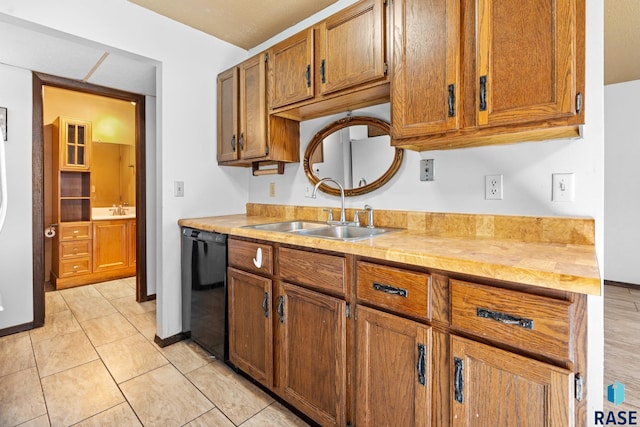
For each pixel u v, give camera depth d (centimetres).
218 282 197
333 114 211
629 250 376
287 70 196
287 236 151
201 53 243
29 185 255
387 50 149
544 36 105
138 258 317
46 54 229
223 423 151
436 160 166
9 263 246
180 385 180
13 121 248
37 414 155
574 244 126
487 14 115
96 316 280
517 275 88
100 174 429
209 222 213
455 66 123
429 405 108
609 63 316
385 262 119
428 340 107
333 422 136
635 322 270
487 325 95
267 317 162
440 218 164
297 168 237
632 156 370
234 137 235
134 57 213
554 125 105
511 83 112
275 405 164
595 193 125
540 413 86
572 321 82
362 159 196
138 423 150
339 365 132
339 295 133
